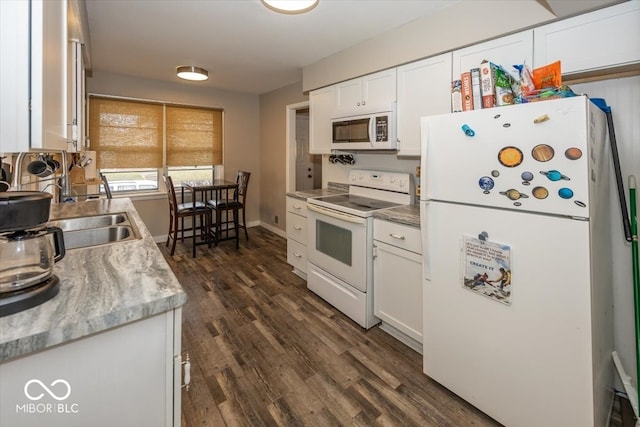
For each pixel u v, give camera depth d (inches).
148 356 34.2
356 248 97.3
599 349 53.8
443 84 87.7
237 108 207.5
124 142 169.5
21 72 25.0
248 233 208.1
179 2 86.7
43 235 33.2
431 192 67.6
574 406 50.8
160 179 186.2
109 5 88.5
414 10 87.6
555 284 51.4
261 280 133.6
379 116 103.0
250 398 68.6
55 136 32.8
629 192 64.8
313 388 71.7
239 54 127.7
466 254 62.5
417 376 75.5
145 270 42.0
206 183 179.3
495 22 74.6
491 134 57.0
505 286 57.1
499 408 60.1
